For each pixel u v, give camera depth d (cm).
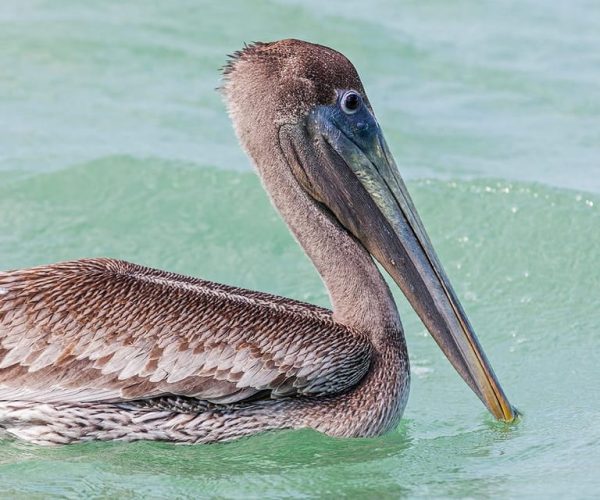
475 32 2323
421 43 2261
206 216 1717
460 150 1912
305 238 1280
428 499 1131
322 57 1262
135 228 1684
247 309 1211
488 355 1455
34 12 2248
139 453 1197
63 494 1129
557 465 1195
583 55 2242
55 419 1172
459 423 1309
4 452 1188
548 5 2458
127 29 2214
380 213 1276
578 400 1347
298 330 1216
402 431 1288
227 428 1208
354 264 1273
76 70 2080
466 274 1620
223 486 1154
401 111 2031
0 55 2095
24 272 1193
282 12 2314
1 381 1161
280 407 1223
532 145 1931
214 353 1183
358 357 1238
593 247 1647
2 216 1678
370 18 2339
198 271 1619
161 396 1192
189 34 2216
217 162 1825
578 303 1556
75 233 1662
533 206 1727
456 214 1720
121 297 1180
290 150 1267
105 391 1172
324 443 1226
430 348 1486
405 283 1274
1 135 1859
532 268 1622
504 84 2138
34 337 1161
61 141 1855
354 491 1151
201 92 2050
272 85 1255
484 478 1173
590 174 1825
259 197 1753
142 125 1931
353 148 1272
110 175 1769
